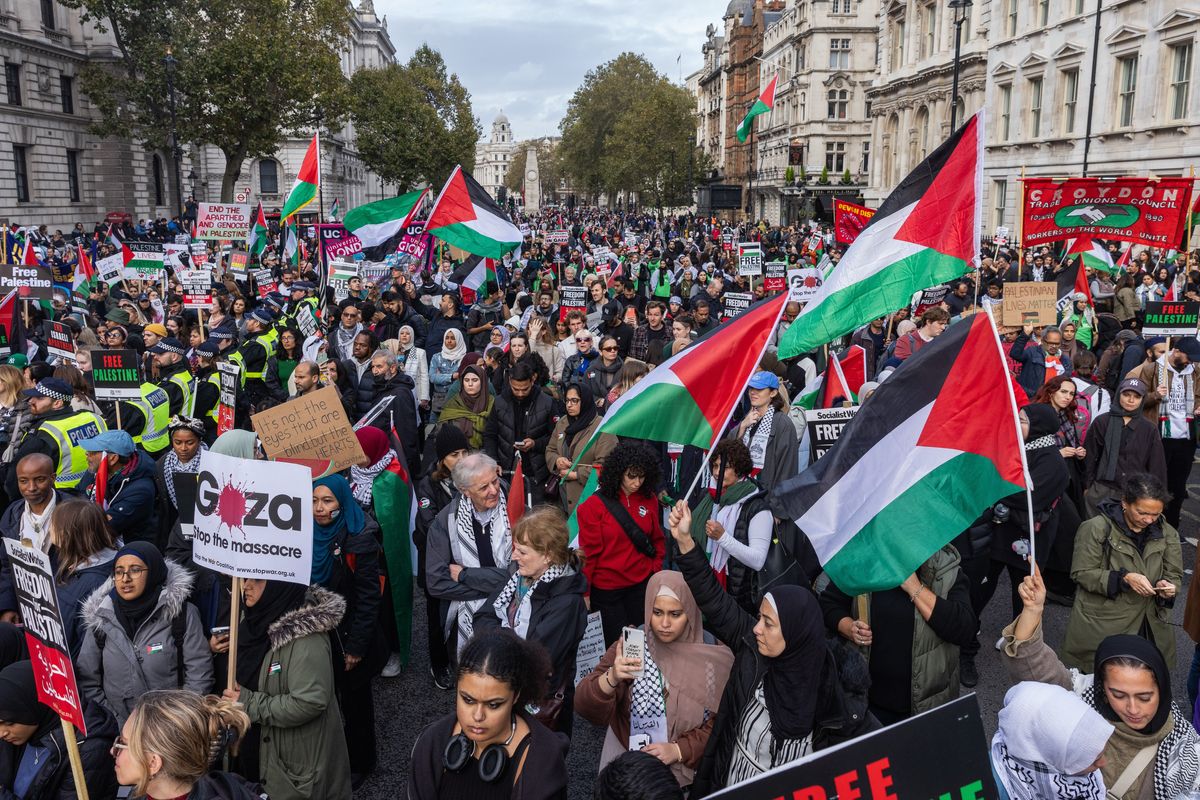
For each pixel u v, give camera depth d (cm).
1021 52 3978
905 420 441
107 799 415
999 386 425
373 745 543
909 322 1155
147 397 858
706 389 522
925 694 449
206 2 4131
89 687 428
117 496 642
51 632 365
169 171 5600
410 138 6944
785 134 7875
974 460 425
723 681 409
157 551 435
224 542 428
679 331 1011
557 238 3391
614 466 560
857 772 282
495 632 323
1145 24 3158
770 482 693
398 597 660
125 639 427
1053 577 770
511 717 329
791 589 347
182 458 694
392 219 1755
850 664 365
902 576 418
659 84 9350
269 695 423
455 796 323
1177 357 921
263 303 1614
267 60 4034
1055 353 1119
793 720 342
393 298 1390
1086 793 321
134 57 4147
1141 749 341
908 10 5059
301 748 426
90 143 4881
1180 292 1764
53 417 768
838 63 7119
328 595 439
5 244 1769
